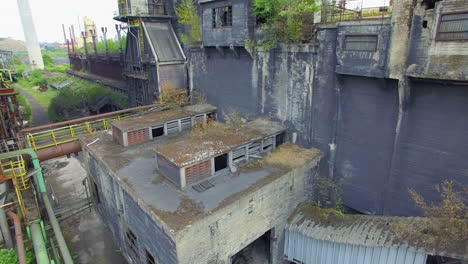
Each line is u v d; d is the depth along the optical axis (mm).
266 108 17859
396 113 12234
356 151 14078
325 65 14148
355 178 14422
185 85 26266
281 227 14344
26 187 16594
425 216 12055
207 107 21656
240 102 19672
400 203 12906
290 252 14469
